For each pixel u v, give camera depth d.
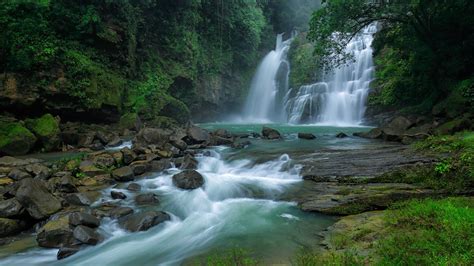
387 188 7.64
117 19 19.91
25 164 10.58
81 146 14.01
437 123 14.28
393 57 24.20
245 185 9.12
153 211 7.05
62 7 16.83
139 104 20.16
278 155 11.46
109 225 6.70
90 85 16.48
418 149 9.57
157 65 24.20
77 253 5.65
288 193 8.52
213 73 30.16
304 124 27.11
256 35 33.25
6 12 13.40
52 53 14.85
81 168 10.13
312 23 16.73
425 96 18.50
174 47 25.59
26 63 13.98
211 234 6.36
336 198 7.51
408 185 7.77
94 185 9.10
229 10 30.83
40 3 14.19
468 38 15.69
